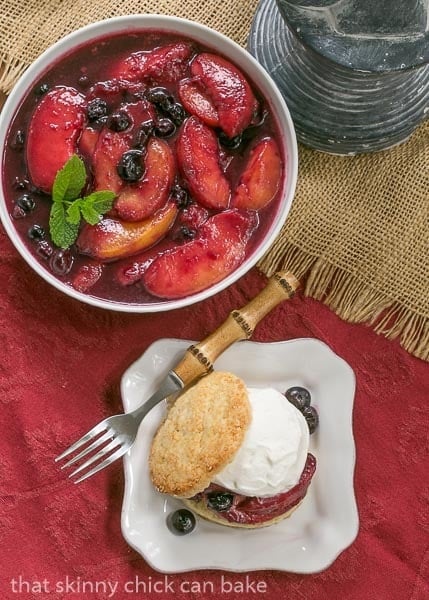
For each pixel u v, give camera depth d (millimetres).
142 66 560
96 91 558
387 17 513
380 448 674
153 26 560
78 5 638
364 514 675
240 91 561
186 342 639
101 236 558
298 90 598
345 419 654
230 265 572
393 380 672
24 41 636
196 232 568
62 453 641
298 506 662
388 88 580
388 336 668
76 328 657
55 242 557
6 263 649
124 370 659
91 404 659
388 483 674
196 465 612
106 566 660
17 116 559
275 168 572
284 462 624
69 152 553
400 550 675
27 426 655
